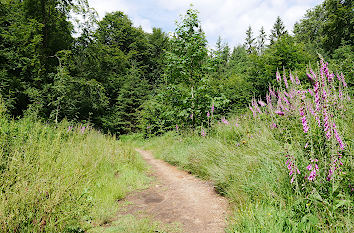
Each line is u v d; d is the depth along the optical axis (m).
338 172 2.26
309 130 2.56
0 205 2.11
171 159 8.20
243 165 4.08
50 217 2.34
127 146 8.62
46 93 12.66
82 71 19.47
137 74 30.31
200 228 2.88
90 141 7.57
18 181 2.55
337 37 23.30
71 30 17.08
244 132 6.05
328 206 2.19
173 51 10.35
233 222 2.88
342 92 3.77
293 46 15.02
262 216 2.53
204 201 3.91
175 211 3.52
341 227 1.97
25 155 3.55
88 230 2.81
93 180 4.50
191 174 6.20
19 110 13.64
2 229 1.99
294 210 2.51
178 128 10.55
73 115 14.92
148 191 4.71
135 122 27.48
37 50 13.62
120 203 3.93
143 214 3.40
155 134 20.44
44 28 14.76
